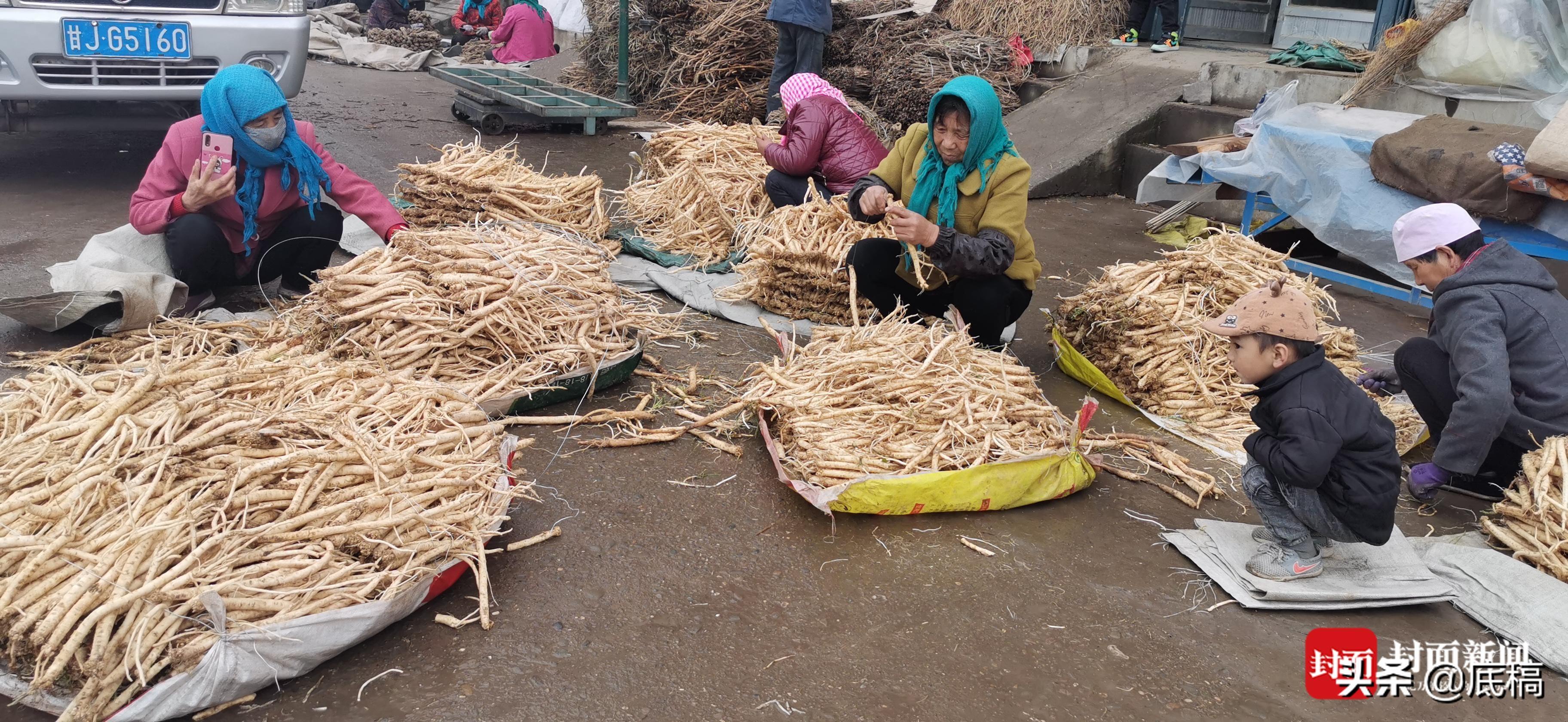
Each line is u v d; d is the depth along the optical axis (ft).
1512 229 19.06
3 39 19.94
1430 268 12.14
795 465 11.40
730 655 8.67
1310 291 15.53
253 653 7.50
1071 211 27.53
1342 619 9.93
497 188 17.72
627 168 28.22
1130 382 14.79
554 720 7.75
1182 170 23.34
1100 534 11.19
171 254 14.33
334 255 18.44
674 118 35.96
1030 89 34.04
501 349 12.75
